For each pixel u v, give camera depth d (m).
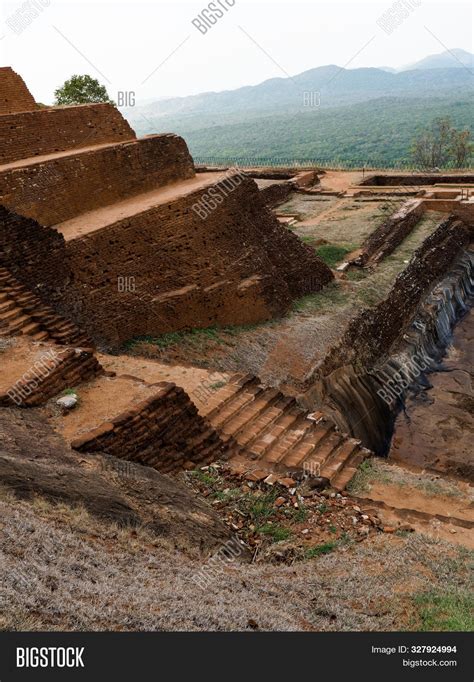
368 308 27.08
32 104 23.62
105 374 14.23
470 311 36.25
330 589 9.26
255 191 25.48
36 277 16.95
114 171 21.95
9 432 10.82
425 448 22.14
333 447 14.70
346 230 37.47
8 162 19.88
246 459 13.60
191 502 11.25
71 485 9.59
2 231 16.08
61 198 19.86
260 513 11.52
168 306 20.75
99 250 18.81
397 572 9.85
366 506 12.44
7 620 6.16
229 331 22.50
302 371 21.47
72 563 7.58
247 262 24.16
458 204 42.78
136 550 8.67
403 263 32.94
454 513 12.80
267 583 9.21
